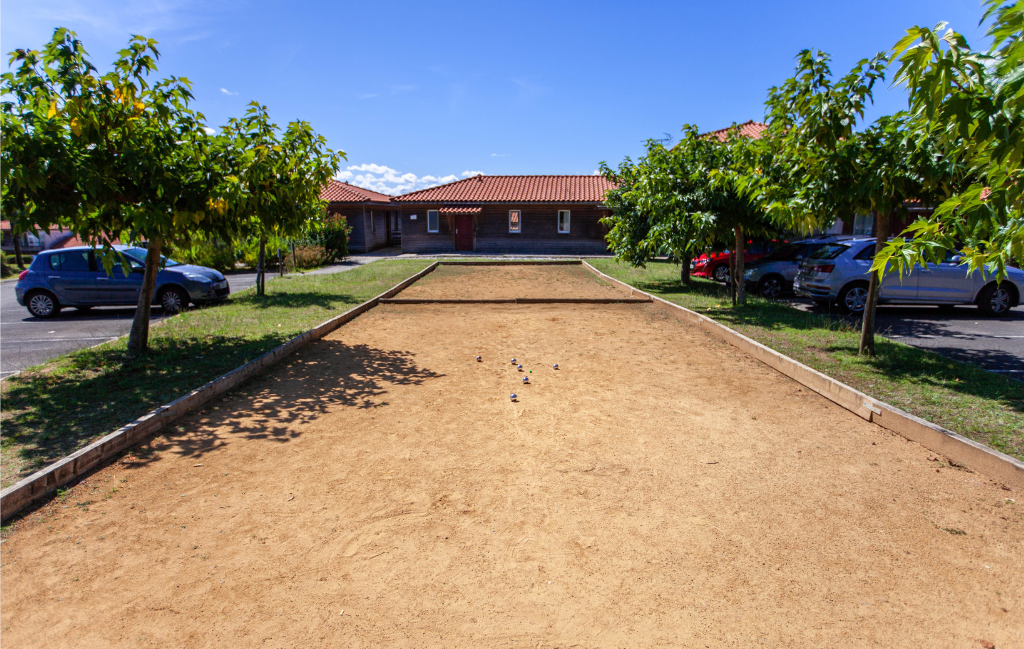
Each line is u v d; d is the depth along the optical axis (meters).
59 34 5.92
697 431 5.01
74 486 3.95
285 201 8.03
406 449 4.63
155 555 3.17
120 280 11.75
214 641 2.53
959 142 3.79
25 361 7.67
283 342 8.07
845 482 4.00
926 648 2.46
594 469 4.25
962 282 10.72
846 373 6.30
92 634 2.57
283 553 3.19
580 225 30.75
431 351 8.13
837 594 2.82
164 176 6.16
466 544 3.27
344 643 2.51
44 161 5.52
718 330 9.15
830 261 11.21
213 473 4.18
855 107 6.02
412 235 31.55
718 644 2.49
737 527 3.43
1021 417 4.86
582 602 2.78
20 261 27.64
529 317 11.00
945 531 3.36
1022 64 2.83
